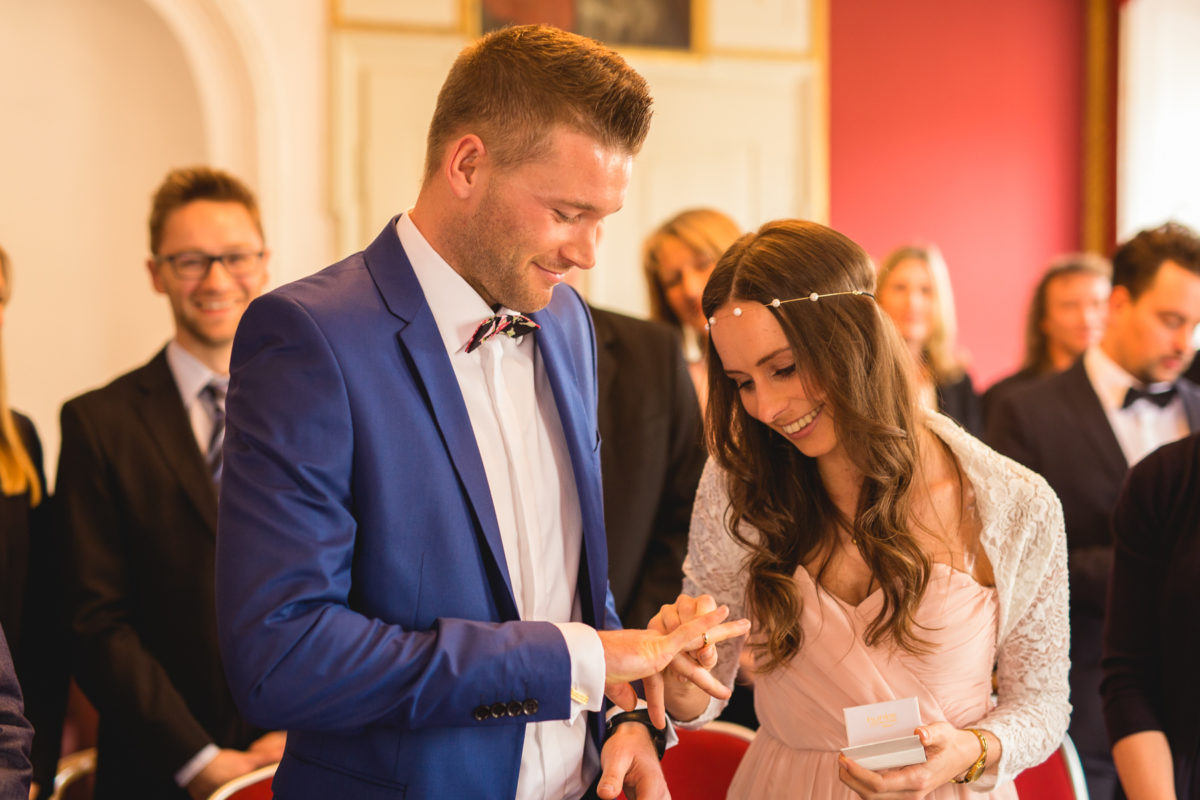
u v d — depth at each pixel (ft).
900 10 18.81
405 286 4.75
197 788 7.22
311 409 4.33
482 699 4.33
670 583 7.38
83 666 7.45
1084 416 9.28
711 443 5.67
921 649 5.23
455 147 4.57
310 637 4.16
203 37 15.29
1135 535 6.18
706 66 17.61
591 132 4.43
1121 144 19.39
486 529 4.67
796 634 5.44
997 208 19.42
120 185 15.52
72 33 15.15
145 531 7.70
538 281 4.70
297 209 16.05
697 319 9.84
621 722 5.49
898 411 5.29
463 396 4.84
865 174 18.81
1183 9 19.39
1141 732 5.83
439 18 16.48
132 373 8.28
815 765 5.41
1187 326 8.79
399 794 4.53
